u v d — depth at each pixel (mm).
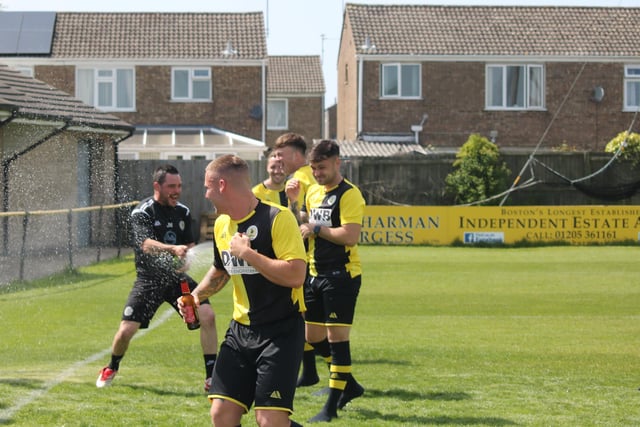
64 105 36656
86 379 13031
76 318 19531
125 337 12328
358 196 11680
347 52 65188
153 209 12695
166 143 53938
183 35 59875
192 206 44000
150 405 11359
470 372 14148
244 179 8305
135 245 12586
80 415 10750
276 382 8047
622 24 62594
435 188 46562
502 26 61750
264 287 8242
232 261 8336
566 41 60719
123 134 39406
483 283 27219
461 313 21250
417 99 59438
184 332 17906
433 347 16438
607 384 13383
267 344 8188
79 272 27547
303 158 12641
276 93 79000
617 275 29562
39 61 56812
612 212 41812
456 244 41000
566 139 60188
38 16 59688
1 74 36219
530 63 59781
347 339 11383
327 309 11508
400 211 41062
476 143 46250
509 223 41250
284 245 8195
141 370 13750
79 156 36250
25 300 22094
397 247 40062
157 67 58062
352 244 11562
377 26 61125
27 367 13961
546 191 47844
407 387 12922
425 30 61031
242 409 8305
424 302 23156
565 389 12945
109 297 22812
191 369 13898
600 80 60188
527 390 12836
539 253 37594
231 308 21719
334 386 11133
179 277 12422
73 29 59312
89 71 57656
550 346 16719
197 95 58719
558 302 23281
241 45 59531
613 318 20531
